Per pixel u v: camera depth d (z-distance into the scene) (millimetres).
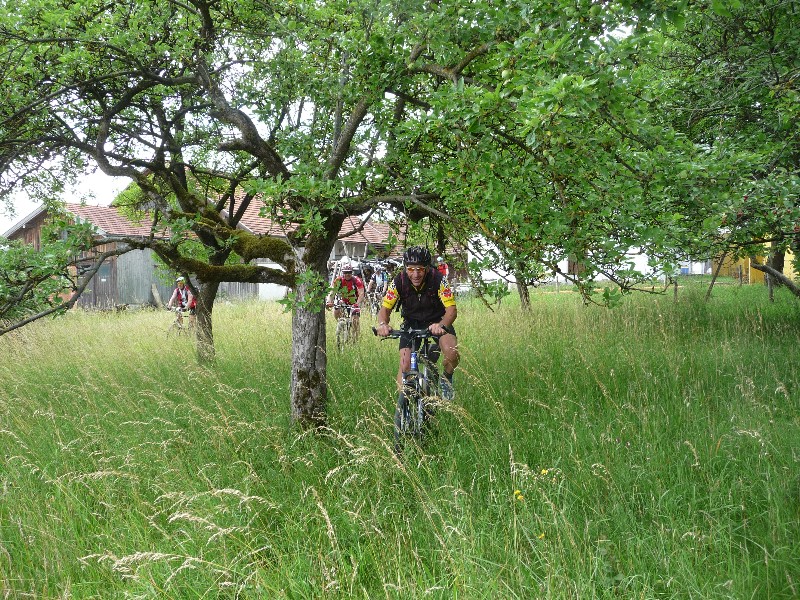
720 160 3850
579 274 3529
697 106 6508
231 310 16109
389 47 4277
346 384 6133
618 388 6062
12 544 3592
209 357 7988
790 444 4086
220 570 3041
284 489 4199
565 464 4180
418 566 3145
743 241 6395
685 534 3027
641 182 3404
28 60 5223
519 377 6441
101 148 6113
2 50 5270
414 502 3844
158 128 7332
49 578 3256
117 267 21656
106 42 5094
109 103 6676
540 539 3223
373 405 5543
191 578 3145
